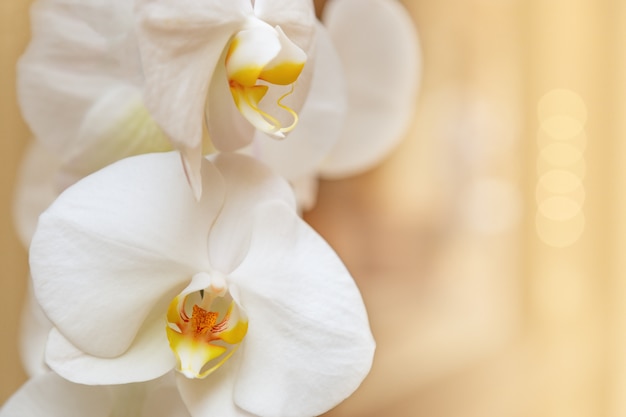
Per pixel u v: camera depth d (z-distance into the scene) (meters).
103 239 0.44
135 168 0.44
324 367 0.44
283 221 0.44
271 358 0.45
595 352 2.29
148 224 0.44
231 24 0.42
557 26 2.34
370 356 0.44
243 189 0.45
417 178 2.24
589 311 2.31
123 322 0.44
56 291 0.43
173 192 0.44
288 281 0.45
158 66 0.41
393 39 0.62
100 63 0.48
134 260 0.44
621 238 2.29
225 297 0.46
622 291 2.29
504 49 2.36
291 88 0.44
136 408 0.46
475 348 2.20
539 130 2.36
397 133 0.63
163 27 0.41
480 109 2.34
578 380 2.25
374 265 2.17
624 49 2.27
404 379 2.05
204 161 0.44
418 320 2.17
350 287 0.44
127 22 0.46
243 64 0.42
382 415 1.98
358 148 0.64
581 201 2.33
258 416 0.45
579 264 2.33
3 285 0.88
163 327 0.45
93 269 0.44
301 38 0.44
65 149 0.49
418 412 2.03
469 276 2.28
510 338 2.26
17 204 0.53
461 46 2.33
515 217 2.34
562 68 2.33
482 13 2.34
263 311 0.45
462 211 2.29
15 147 0.84
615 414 2.26
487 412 2.13
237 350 0.45
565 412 2.23
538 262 2.34
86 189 0.44
